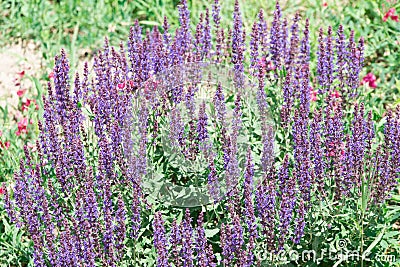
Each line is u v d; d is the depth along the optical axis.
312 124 2.10
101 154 2.07
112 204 2.12
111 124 2.16
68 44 2.84
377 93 2.62
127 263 2.09
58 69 2.17
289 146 2.26
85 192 2.08
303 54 2.35
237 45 2.29
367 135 2.13
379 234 2.11
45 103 2.15
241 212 2.10
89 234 1.99
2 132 2.52
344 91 2.36
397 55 2.69
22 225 2.12
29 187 2.10
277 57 2.35
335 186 2.11
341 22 2.81
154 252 2.09
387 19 2.76
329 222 2.10
